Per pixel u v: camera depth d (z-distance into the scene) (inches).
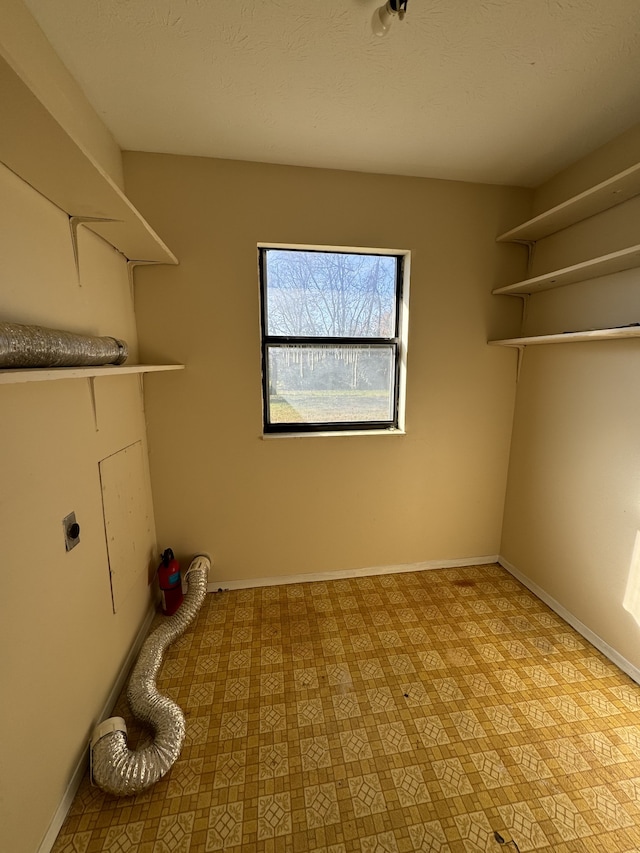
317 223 78.4
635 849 41.1
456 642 71.9
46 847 39.7
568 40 46.7
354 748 51.9
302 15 42.9
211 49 47.6
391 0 38.4
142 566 74.0
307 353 86.8
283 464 86.4
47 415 42.3
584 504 73.7
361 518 92.5
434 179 81.8
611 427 67.5
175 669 65.3
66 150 33.9
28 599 37.9
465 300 87.5
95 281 57.3
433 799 45.8
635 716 57.1
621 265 61.6
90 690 50.8
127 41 46.2
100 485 56.1
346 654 68.7
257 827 43.0
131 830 42.6
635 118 61.8
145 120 62.0
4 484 34.7
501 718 56.5
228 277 77.2
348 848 41.1
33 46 42.7
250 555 88.9
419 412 90.4
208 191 74.1
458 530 98.5
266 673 64.4
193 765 49.6
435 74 52.3
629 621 64.6
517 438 93.8
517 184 84.8
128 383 69.5
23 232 39.6
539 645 71.5
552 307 81.5
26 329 33.5
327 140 67.9
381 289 87.7
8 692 34.5
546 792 46.6
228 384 80.9
